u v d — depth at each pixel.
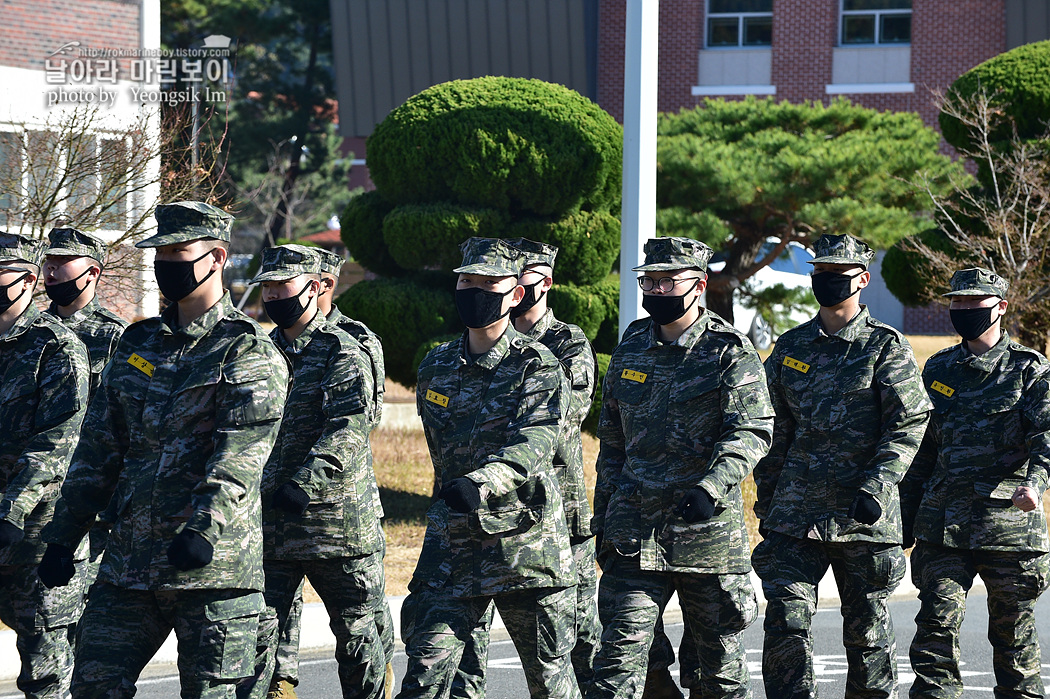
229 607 6.59
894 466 8.42
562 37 45.22
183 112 21.12
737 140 28.72
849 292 8.82
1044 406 8.95
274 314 8.78
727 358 7.97
